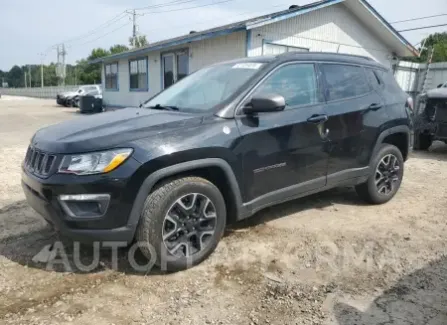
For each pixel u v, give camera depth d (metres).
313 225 4.35
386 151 4.92
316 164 4.14
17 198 5.21
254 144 3.59
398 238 4.04
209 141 3.31
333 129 4.22
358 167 4.60
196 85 4.24
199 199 3.37
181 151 3.15
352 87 4.57
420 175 6.84
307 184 4.10
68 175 2.96
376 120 4.67
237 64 4.24
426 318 2.72
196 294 3.00
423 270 3.41
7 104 32.22
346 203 5.12
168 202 3.15
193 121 3.37
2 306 2.81
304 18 13.38
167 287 3.09
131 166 2.99
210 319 2.70
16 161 7.54
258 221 4.45
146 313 2.76
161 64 16.62
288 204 5.05
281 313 2.78
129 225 3.06
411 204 5.13
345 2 14.20
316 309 2.82
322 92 4.24
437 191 5.78
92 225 2.99
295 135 3.89
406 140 5.18
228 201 3.63
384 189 5.06
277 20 12.16
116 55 19.78
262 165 3.68
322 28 14.10
